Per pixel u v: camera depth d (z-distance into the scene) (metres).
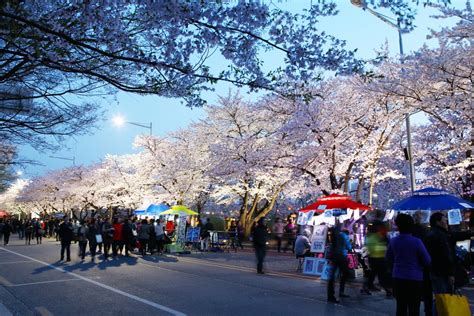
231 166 23.19
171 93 5.89
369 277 9.91
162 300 8.85
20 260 17.81
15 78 6.48
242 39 5.39
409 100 16.23
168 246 21.92
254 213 31.38
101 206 45.56
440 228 6.36
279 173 23.12
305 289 10.27
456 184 24.23
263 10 5.00
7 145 14.52
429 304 6.26
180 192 33.25
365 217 14.45
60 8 4.95
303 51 5.66
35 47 5.23
